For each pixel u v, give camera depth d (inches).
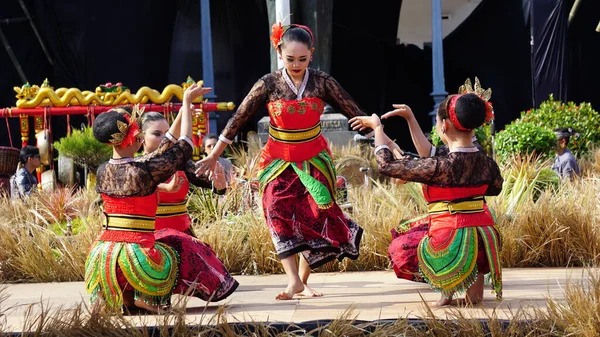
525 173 534.6
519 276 359.9
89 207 521.7
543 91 1193.4
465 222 280.5
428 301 297.7
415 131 301.3
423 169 277.4
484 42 1462.8
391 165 281.1
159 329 246.4
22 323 267.6
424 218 314.0
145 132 315.9
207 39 1174.3
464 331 235.1
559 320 235.9
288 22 750.5
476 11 1444.4
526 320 238.5
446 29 1601.9
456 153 279.6
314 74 311.4
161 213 314.3
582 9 1312.7
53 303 321.1
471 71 1482.5
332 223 313.4
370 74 1542.8
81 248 419.5
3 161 669.9
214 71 1378.0
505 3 1417.3
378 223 431.2
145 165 274.1
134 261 274.2
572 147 959.6
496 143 800.9
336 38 1504.7
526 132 784.9
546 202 431.2
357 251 315.3
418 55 1579.7
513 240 403.5
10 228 454.3
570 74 1330.0
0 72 1213.1
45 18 1193.4
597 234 404.2
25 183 619.5
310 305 295.3
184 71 1298.0
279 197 310.2
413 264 302.2
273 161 313.4
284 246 305.6
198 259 289.4
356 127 306.2
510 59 1443.2
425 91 1584.6
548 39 1187.9
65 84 1219.2
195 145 613.0
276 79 309.7
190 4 1291.8
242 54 1387.8
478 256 282.4
